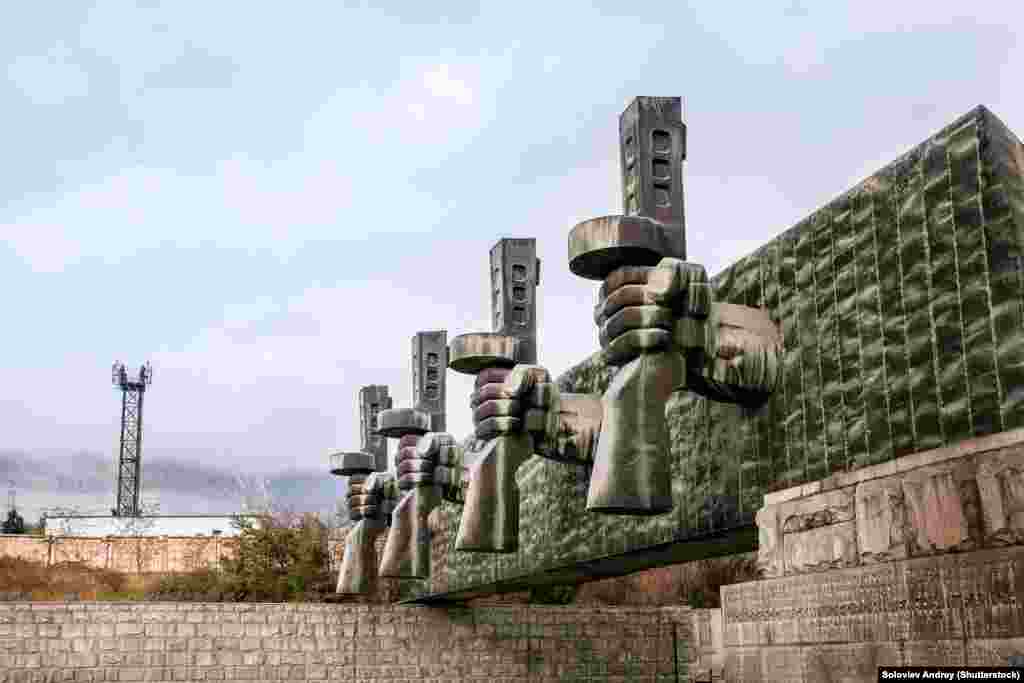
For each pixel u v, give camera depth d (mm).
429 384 20016
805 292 11289
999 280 8844
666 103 11555
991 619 8016
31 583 49219
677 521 13672
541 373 14234
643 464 10781
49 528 67500
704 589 45688
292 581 44000
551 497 18344
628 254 11102
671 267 10906
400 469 19484
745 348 11383
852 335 10555
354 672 30594
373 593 23984
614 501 10719
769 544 10625
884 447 10023
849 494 9578
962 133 9344
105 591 49500
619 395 11000
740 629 10891
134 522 67375
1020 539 7898
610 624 33062
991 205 8984
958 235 9305
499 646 31969
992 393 8820
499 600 44344
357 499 24000
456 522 24234
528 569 19281
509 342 14555
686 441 13500
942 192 9523
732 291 12453
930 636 8531
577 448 14312
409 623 31312
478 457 14359
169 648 29281
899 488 9016
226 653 29703
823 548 9836
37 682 28125
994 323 8867
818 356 11023
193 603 29703
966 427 9055
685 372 11203
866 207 10492
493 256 15352
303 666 30234
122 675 28797
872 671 9078
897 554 8953
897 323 9969
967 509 8352
